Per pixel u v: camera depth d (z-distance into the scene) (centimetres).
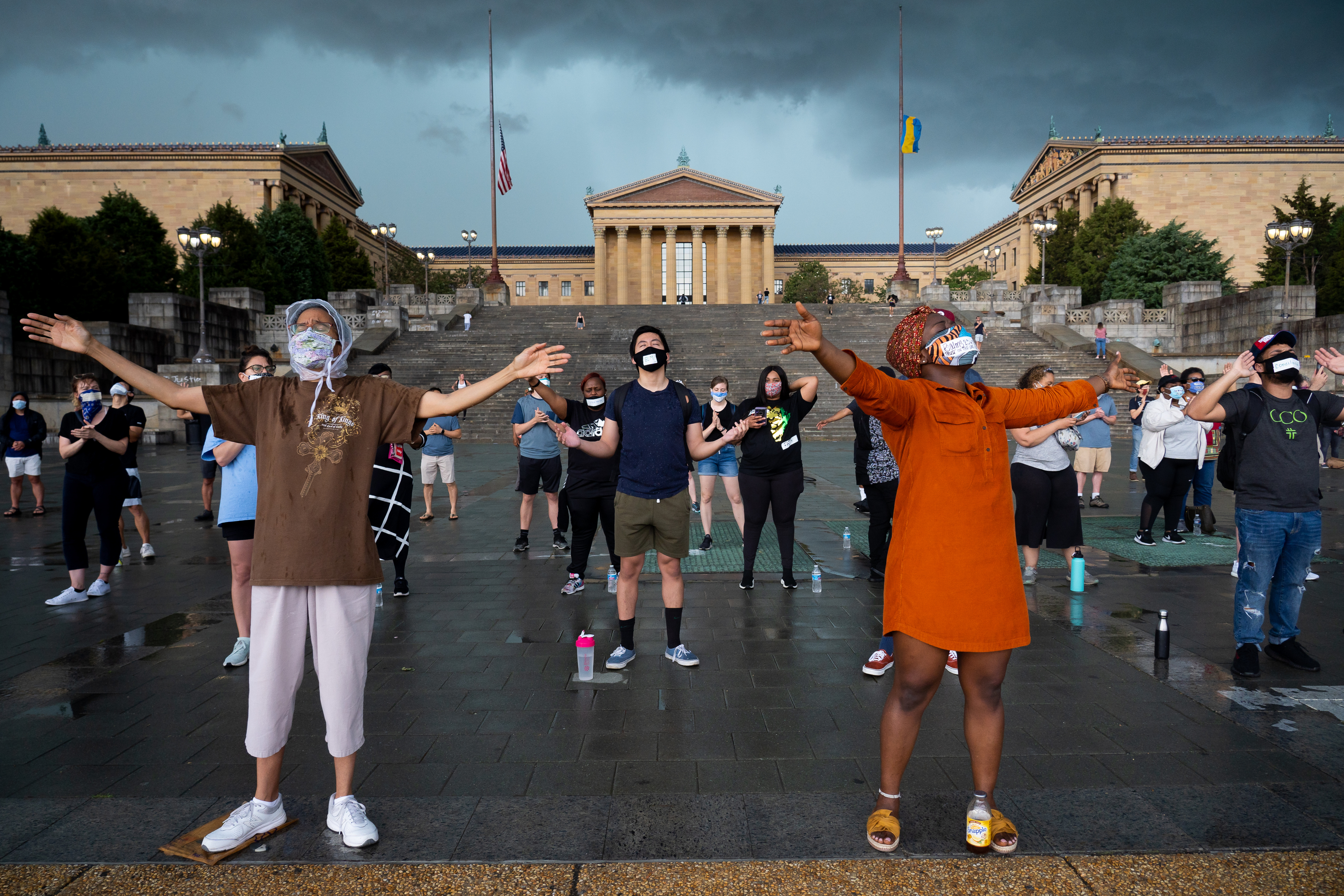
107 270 3192
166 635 552
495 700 423
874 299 8900
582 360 3222
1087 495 1288
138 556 849
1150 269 4612
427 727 386
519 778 329
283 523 273
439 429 1070
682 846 273
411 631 554
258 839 278
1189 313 3525
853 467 1728
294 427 278
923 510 268
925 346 283
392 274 7119
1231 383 448
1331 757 342
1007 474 276
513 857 267
